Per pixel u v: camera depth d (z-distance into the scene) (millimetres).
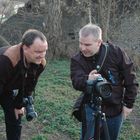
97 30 2840
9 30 7367
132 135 4355
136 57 6914
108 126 3072
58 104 4949
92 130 2973
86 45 2838
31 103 3186
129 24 7297
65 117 4574
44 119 4516
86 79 2877
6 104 3191
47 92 5453
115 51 2932
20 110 3246
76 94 5527
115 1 7344
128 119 4766
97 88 2771
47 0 7383
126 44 7172
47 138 4105
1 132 4125
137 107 5121
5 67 2836
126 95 3016
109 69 2922
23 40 2785
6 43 6762
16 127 3307
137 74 6602
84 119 3025
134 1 7418
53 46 7320
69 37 7520
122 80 3010
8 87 3016
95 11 7391
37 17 7578
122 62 2936
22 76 2926
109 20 7359
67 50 7395
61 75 6402
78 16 7543
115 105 3010
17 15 7570
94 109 2904
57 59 7336
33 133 4207
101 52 2910
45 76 6320
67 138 4184
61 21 7496
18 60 2857
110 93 2812
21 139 4043
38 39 2744
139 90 5629
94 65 2920
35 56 2771
